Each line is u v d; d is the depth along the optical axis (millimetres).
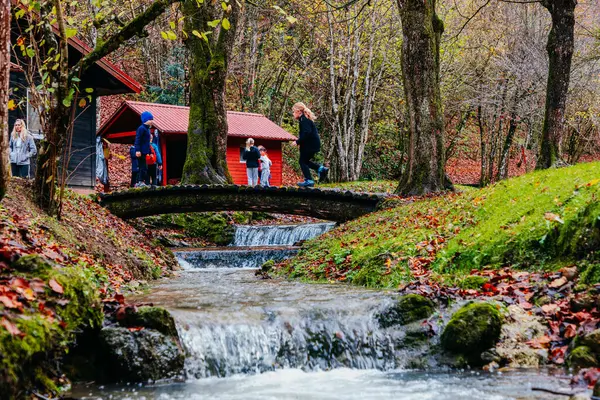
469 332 6602
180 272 14781
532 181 11211
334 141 36906
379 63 36812
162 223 21562
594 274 7328
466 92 35719
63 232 10523
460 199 12844
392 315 7164
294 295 8719
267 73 42188
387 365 6645
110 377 5836
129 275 11250
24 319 4945
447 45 34125
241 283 11359
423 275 9477
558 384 5562
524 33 31266
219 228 21984
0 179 6703
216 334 6520
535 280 7945
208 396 5426
